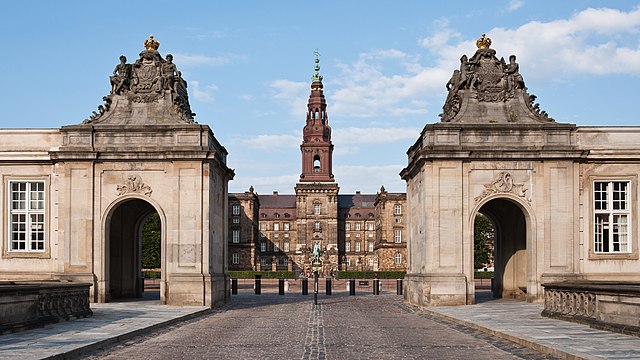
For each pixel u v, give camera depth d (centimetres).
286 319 3152
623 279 3919
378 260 16362
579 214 3928
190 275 3812
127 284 4553
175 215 3853
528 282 3941
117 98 4031
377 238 17138
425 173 3897
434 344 2161
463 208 3875
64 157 3903
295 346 2116
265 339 2305
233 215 16438
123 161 3916
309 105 17050
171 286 3803
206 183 3869
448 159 3884
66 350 1844
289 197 19050
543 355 1877
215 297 3941
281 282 5725
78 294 2931
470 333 2478
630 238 3950
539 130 3941
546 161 3909
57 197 3969
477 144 3928
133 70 4059
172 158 3862
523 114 4025
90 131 3938
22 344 1977
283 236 18350
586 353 1766
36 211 4006
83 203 3906
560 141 3941
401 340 2277
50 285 2623
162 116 3997
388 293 6144
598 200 3978
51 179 3988
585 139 3966
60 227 3919
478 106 4031
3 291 2250
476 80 4031
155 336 2380
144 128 3919
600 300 2405
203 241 3844
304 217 16788
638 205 3950
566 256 3884
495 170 3909
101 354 1923
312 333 2503
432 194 3869
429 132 3925
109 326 2527
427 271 3850
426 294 3812
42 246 4009
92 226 3900
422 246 4003
